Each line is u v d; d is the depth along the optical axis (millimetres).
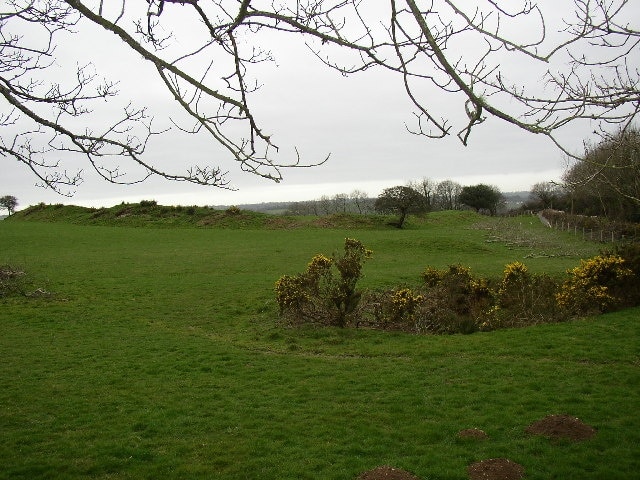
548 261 30688
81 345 14297
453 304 17312
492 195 96938
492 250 36125
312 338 14719
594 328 13922
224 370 11820
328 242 39844
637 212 33875
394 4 2908
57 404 9695
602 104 3076
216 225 54438
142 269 28406
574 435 7539
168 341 14742
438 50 2709
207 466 7137
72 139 4414
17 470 7047
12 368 12133
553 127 2807
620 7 2986
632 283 16609
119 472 7027
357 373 11297
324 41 3258
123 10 3514
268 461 7242
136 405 9617
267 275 26266
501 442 7527
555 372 10617
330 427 8367
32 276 25516
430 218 68812
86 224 56969
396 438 7887
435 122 3039
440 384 10281
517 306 16656
